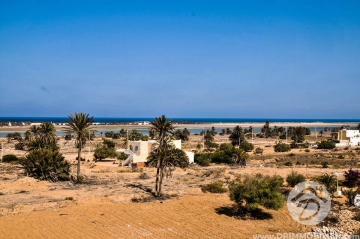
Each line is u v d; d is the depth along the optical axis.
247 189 34.59
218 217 33.25
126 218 32.44
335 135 146.75
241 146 112.38
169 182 54.47
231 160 83.38
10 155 82.62
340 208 35.28
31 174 53.88
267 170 66.31
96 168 71.69
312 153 102.12
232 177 57.31
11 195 42.66
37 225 29.66
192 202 39.25
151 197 41.88
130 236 27.23
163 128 43.50
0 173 62.22
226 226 30.23
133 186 50.34
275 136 181.88
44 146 67.81
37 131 73.19
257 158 93.00
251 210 35.12
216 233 28.22
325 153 100.19
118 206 37.00
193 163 80.75
